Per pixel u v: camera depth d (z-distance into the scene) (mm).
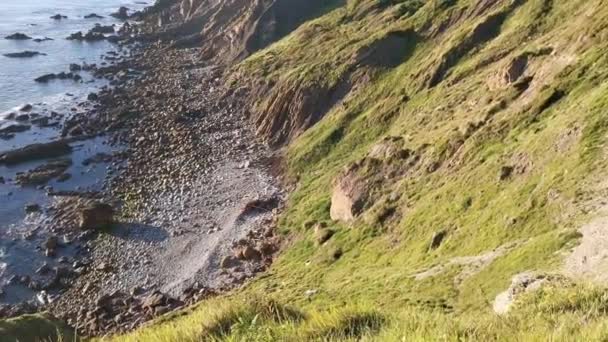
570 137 40281
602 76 46438
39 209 69125
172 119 94000
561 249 30078
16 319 17141
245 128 91312
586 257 27531
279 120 88500
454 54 76375
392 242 49062
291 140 85062
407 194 53812
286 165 77688
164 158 82188
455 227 43500
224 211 68375
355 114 80312
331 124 81000
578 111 42500
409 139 63781
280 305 13477
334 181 65312
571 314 13250
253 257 59031
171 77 115062
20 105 100000
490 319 13125
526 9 74500
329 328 11633
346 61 90125
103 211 65500
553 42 58906
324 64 92062
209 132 90062
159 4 168375
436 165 54594
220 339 11305
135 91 107750
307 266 52594
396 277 39250
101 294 54625
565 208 34406
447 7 90938
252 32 121438
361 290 39312
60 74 114250
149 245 62281
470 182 47125
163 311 50969
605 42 50281
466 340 10039
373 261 47906
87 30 148750
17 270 58156
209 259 59062
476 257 36750
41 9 167750
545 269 28719
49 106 100312
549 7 71000
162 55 130875
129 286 55750
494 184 44250
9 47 131500
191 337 12117
